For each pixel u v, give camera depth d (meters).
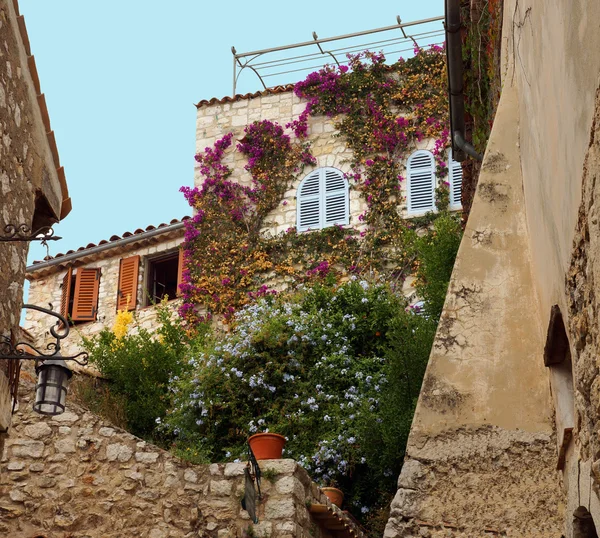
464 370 6.48
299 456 12.48
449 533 6.02
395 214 17.22
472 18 9.44
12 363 7.14
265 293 16.98
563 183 4.99
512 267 6.87
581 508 4.90
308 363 13.77
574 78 4.53
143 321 17.91
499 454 6.18
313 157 18.27
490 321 6.64
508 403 6.33
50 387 7.13
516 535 5.93
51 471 9.98
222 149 18.83
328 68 18.80
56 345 7.31
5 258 7.03
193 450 12.34
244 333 14.09
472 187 10.42
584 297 4.45
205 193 18.41
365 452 12.00
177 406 13.73
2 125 7.06
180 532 9.55
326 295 14.88
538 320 6.57
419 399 6.44
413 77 18.20
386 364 13.23
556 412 6.02
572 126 4.64
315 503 9.77
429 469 6.23
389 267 16.64
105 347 15.27
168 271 19.45
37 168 7.82
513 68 7.71
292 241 17.47
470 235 7.07
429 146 17.73
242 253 17.58
